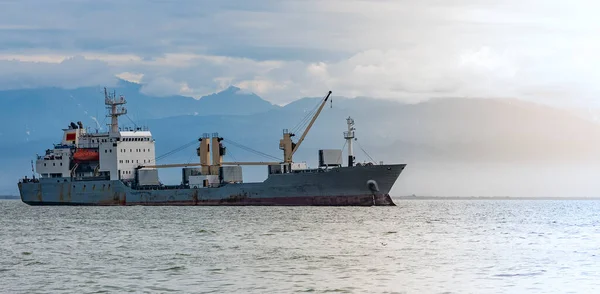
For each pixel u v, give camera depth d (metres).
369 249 105.19
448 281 78.06
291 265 88.88
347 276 81.00
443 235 129.50
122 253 101.31
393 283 76.88
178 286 75.50
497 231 141.38
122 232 135.62
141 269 86.31
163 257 96.50
